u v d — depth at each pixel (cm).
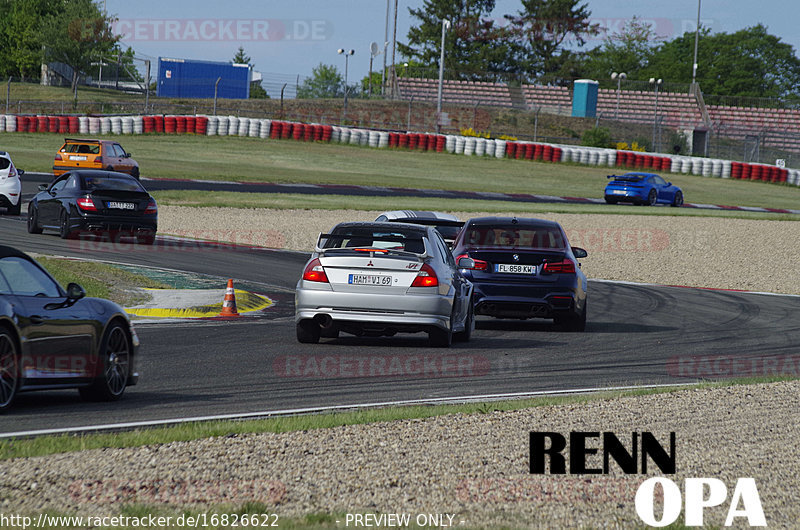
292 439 2500
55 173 13662
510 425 2775
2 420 2658
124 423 2672
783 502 2111
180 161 17962
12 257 2856
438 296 4284
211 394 3197
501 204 14225
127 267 6688
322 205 12550
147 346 4200
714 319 6191
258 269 7638
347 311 4262
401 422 2769
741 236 11988
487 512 1930
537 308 5156
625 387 3572
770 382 3734
